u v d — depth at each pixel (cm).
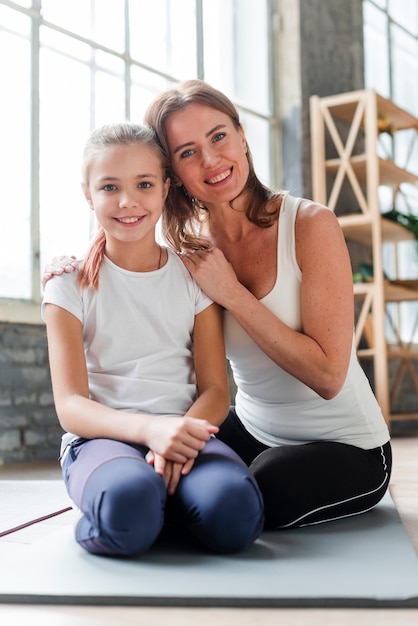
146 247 190
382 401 538
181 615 127
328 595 131
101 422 168
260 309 188
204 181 195
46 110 412
